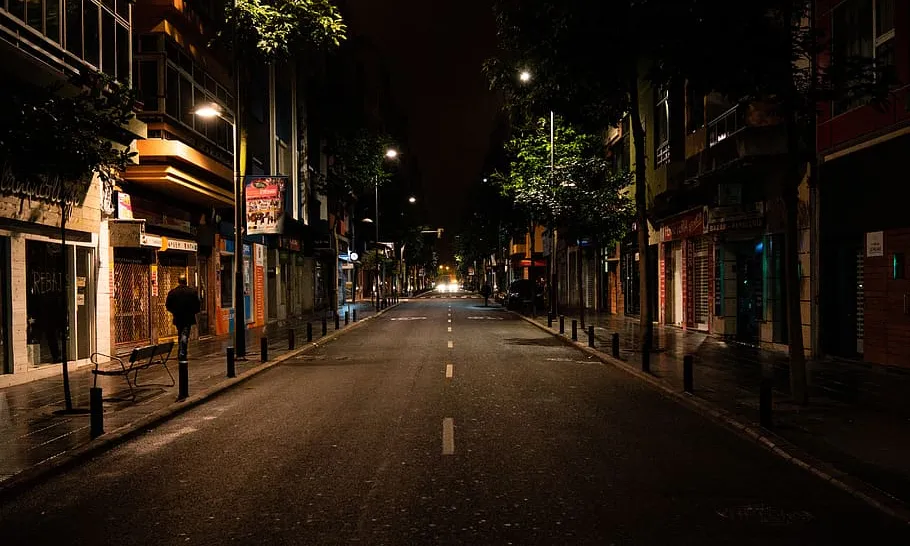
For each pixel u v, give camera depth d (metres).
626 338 22.25
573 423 9.59
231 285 27.59
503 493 6.38
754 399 10.95
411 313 43.88
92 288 16.55
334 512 5.90
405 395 12.09
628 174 25.97
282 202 18.03
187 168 19.55
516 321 34.72
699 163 21.02
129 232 17.23
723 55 9.65
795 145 10.13
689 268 24.48
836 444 7.93
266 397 12.24
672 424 9.50
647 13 10.29
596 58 14.46
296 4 17.62
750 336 20.64
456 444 8.34
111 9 16.50
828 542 5.18
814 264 15.82
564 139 27.06
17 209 13.46
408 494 6.38
